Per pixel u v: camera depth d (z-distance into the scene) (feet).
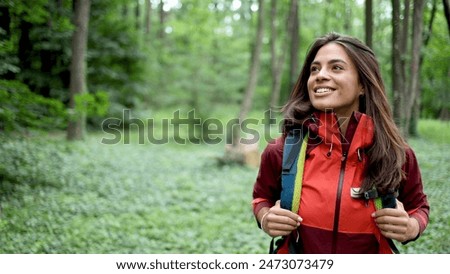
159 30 80.79
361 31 62.13
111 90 59.36
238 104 89.04
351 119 5.87
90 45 55.36
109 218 22.11
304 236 5.83
